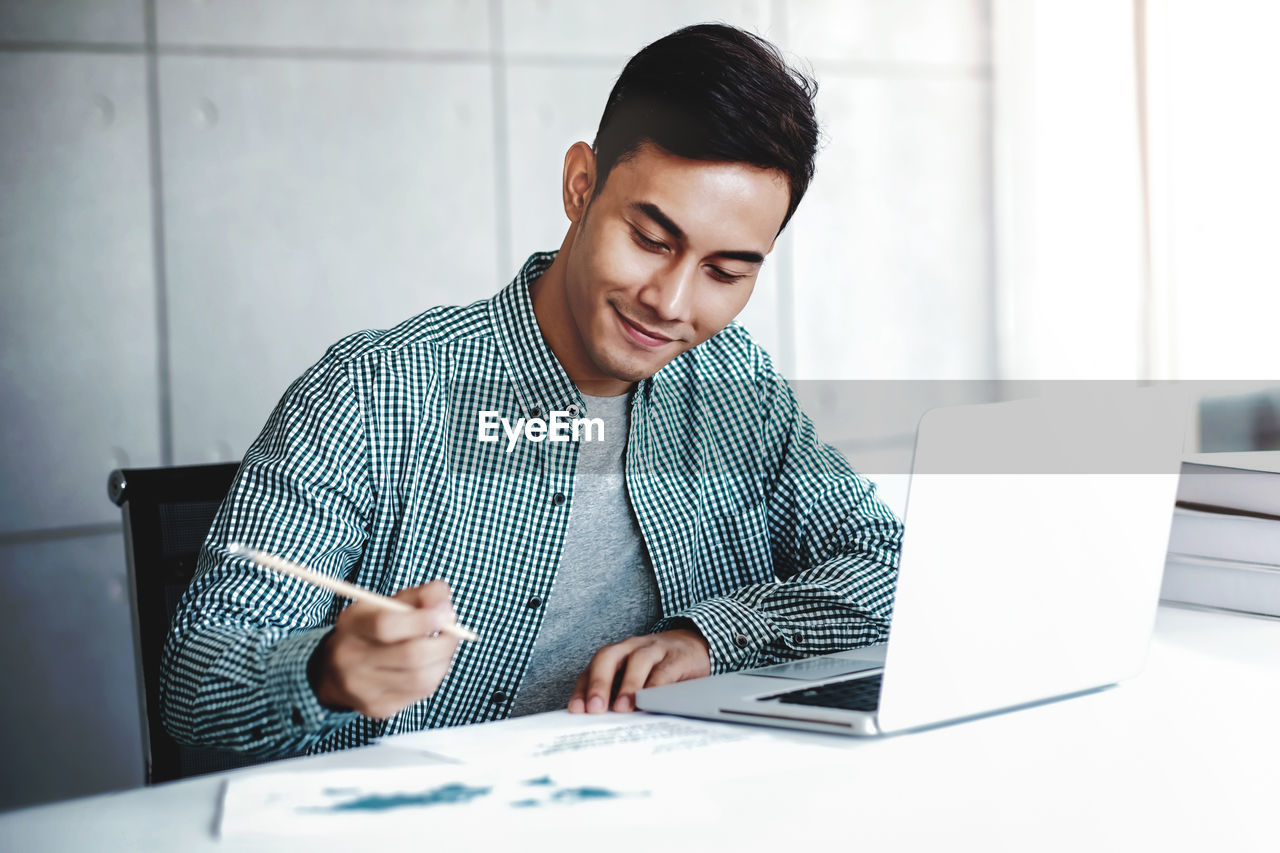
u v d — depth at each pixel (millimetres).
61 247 2250
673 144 949
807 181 1018
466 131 2580
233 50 2365
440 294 2570
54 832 650
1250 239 3008
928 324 3117
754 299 2898
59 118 2238
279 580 948
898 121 3057
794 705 844
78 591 2295
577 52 2691
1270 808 684
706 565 1274
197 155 2346
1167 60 3100
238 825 650
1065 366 3152
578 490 1171
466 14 2568
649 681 977
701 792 703
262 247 2404
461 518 1113
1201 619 1180
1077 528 877
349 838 635
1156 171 3133
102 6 2260
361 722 1045
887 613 1186
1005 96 3164
